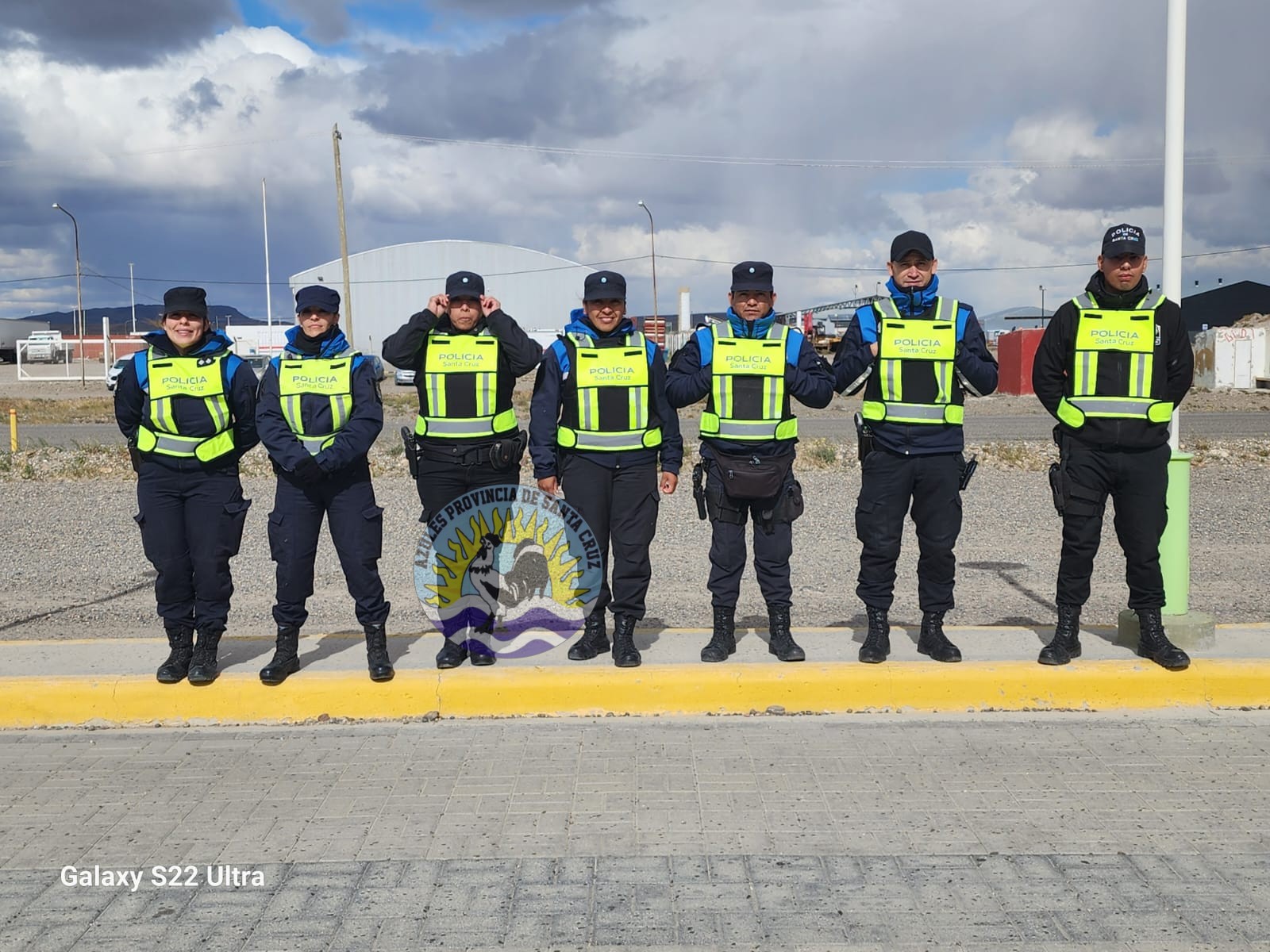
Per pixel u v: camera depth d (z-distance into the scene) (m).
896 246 5.68
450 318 6.01
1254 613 7.51
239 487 5.81
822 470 16.38
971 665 5.80
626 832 4.29
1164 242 6.06
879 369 5.73
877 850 4.10
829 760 5.02
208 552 5.68
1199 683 5.68
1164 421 5.55
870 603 5.94
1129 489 5.69
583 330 6.04
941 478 5.75
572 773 4.91
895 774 4.85
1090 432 5.60
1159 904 3.69
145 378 5.62
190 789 4.81
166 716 5.71
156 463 5.63
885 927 3.57
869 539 5.86
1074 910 3.66
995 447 18.39
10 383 53.16
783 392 5.80
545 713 5.70
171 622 5.75
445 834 4.30
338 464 5.50
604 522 5.96
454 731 5.50
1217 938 3.48
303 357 5.70
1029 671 5.70
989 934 3.52
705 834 4.26
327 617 7.73
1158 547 5.75
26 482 16.06
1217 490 13.86
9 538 11.34
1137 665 5.78
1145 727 5.42
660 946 3.47
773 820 4.38
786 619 6.04
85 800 4.70
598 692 5.70
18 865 4.11
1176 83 5.96
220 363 5.66
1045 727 5.44
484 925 3.61
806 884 3.86
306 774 4.96
